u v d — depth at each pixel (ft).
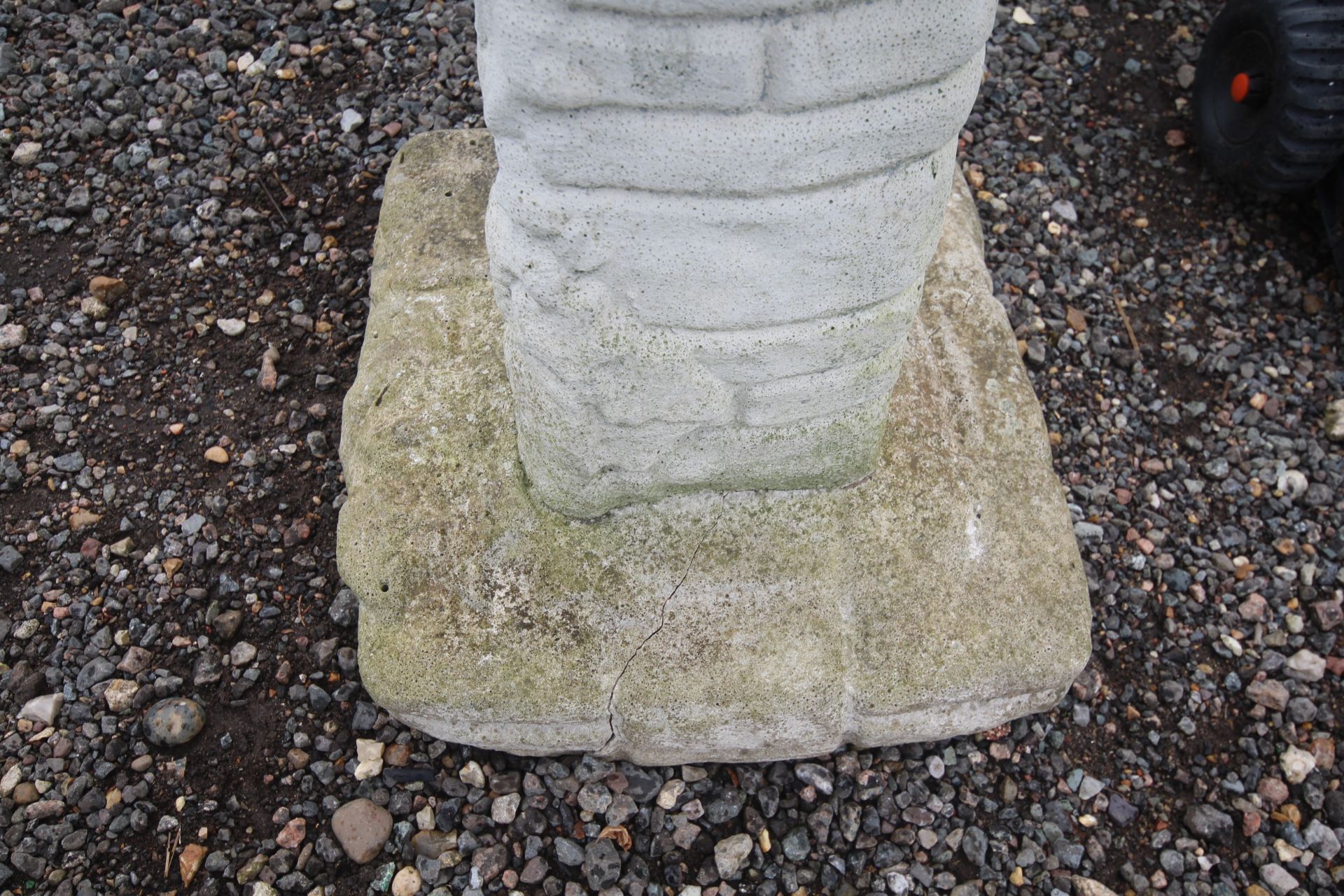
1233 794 7.54
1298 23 9.10
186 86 10.61
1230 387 9.54
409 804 7.11
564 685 6.51
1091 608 7.62
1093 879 7.11
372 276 8.45
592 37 4.09
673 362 5.57
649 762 7.05
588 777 7.09
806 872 6.98
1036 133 10.95
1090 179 10.71
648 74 4.20
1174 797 7.52
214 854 6.91
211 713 7.47
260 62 10.82
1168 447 9.20
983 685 6.68
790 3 3.99
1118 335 9.75
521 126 4.50
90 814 7.04
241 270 9.67
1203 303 10.05
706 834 7.09
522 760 7.21
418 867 6.93
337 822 6.97
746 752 6.94
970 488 7.00
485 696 6.49
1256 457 9.16
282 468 8.57
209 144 10.33
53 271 9.55
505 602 6.61
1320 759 7.68
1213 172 10.61
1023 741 7.55
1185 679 8.02
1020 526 6.96
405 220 8.37
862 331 5.65
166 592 7.93
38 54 10.68
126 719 7.41
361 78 10.84
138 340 9.23
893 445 7.07
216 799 7.13
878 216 4.97
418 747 7.30
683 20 4.02
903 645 6.64
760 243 4.96
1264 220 10.56
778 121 4.42
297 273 9.66
